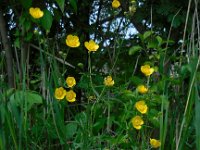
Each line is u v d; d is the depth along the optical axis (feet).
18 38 2.42
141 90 2.19
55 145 2.14
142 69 2.24
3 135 1.76
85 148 1.97
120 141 2.03
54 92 2.05
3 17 2.58
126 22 2.80
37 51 2.88
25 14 2.37
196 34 2.73
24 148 1.92
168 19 3.01
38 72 2.89
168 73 2.36
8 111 1.77
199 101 1.81
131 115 2.15
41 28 2.70
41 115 2.13
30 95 2.05
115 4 2.55
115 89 2.35
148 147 2.12
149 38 2.68
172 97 2.26
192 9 2.99
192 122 1.98
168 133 2.22
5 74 2.52
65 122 2.20
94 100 2.29
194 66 1.95
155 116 2.09
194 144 2.13
